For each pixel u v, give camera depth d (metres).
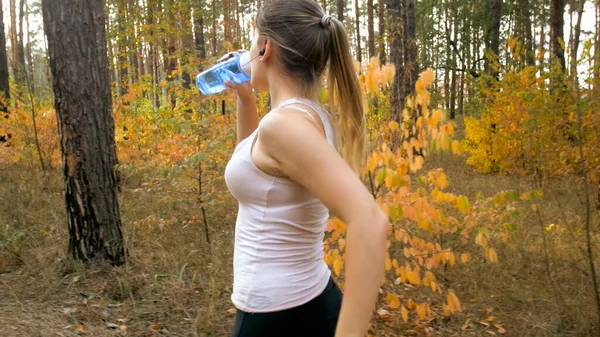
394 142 3.02
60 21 3.79
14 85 8.14
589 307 3.46
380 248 0.92
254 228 1.17
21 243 4.39
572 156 4.95
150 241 4.57
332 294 1.26
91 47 3.92
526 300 3.64
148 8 11.21
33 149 7.24
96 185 4.00
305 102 1.16
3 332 3.02
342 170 0.97
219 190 4.96
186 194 4.79
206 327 3.21
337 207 0.95
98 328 3.19
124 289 3.69
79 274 3.86
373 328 3.35
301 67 1.19
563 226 4.93
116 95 8.07
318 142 1.00
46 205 5.60
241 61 1.65
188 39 13.95
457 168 10.07
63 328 3.14
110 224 4.07
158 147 5.63
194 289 3.76
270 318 1.17
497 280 3.96
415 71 8.37
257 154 1.12
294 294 1.17
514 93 6.45
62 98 3.92
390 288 3.90
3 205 5.41
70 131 3.93
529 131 4.91
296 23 1.20
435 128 2.24
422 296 3.76
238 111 1.72
